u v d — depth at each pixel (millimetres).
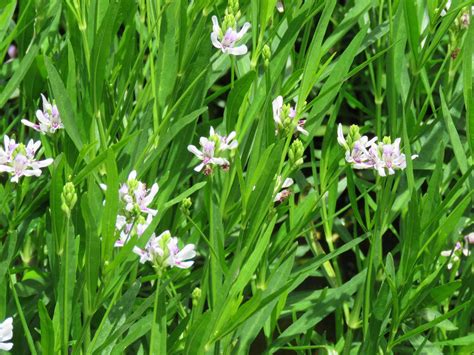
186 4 825
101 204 781
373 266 829
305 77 783
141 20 852
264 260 796
